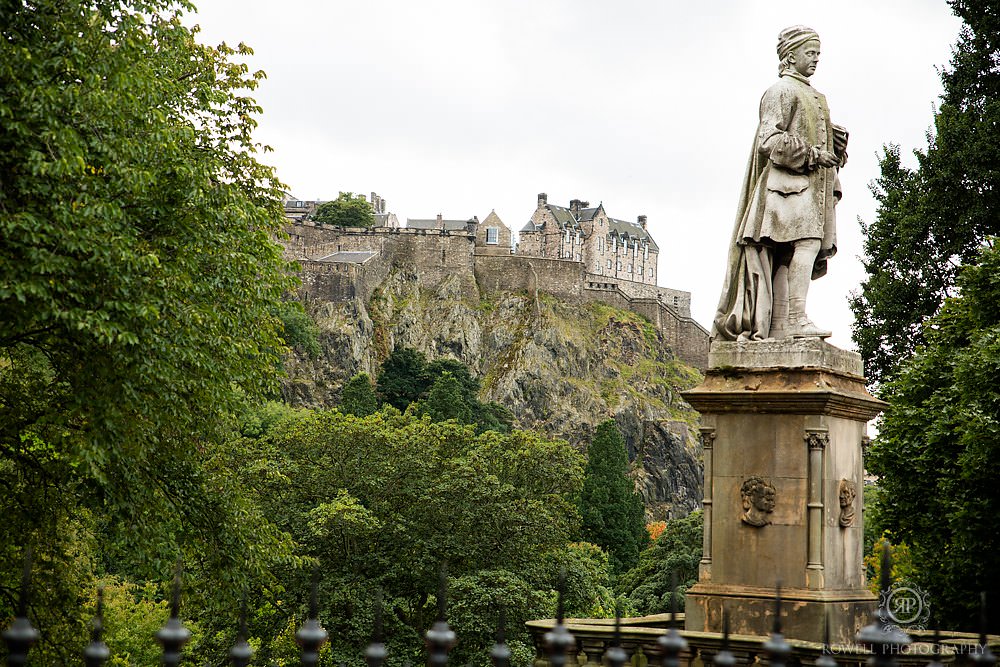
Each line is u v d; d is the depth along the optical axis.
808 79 15.05
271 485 50.22
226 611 27.72
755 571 13.42
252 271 24.50
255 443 52.59
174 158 22.11
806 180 14.40
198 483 25.30
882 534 31.45
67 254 19.38
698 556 71.31
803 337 14.02
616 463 107.50
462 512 49.78
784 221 14.26
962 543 27.02
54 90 18.72
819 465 13.33
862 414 14.20
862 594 13.89
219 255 23.62
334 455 51.91
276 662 42.78
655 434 181.50
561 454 59.44
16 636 5.16
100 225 19.11
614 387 184.50
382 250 181.12
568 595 51.41
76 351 20.77
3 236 19.03
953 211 41.50
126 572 46.53
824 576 13.26
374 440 52.09
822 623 12.88
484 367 180.75
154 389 21.08
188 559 26.17
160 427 22.81
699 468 182.12
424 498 49.34
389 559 48.50
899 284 42.22
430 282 184.38
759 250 14.42
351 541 48.62
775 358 13.79
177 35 25.50
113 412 19.58
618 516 104.62
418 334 175.88
